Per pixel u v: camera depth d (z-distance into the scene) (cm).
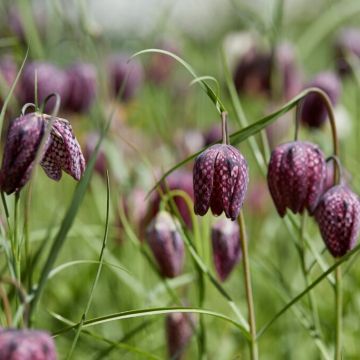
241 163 397
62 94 691
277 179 434
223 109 409
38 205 833
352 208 435
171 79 946
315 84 725
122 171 680
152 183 703
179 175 592
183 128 826
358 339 629
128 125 912
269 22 743
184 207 582
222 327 707
